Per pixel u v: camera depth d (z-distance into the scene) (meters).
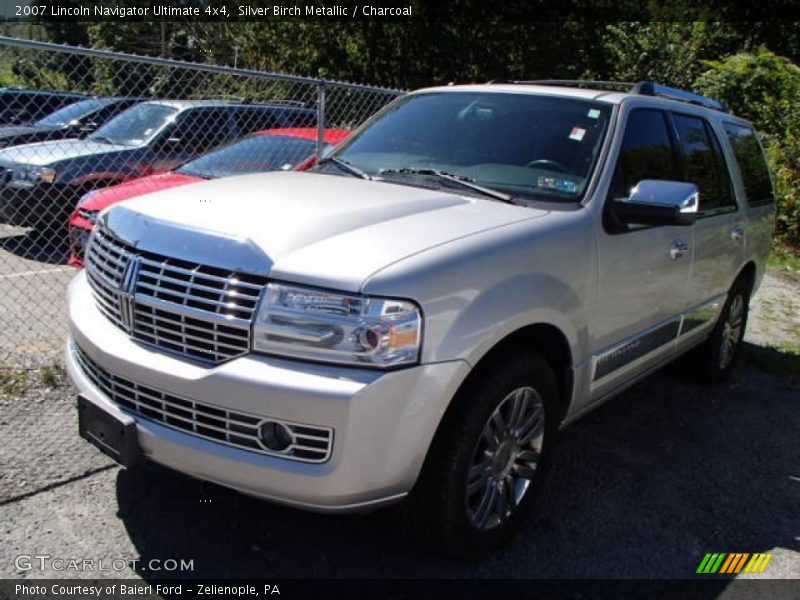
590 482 3.96
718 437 4.69
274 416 2.55
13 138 8.84
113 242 3.08
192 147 8.48
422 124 4.20
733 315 5.48
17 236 8.36
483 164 3.79
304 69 20.14
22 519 3.20
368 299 2.56
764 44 18.75
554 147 3.79
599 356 3.61
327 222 2.88
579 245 3.35
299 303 2.58
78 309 3.16
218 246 2.73
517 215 3.28
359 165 4.03
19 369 4.61
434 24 19.12
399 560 3.14
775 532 3.65
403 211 3.13
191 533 3.21
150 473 3.63
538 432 3.27
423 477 2.86
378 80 20.02
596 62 19.25
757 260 5.55
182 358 2.73
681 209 3.44
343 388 2.51
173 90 9.03
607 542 3.42
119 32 21.70
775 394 5.54
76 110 9.66
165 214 2.97
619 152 3.79
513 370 2.99
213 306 2.67
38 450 3.74
